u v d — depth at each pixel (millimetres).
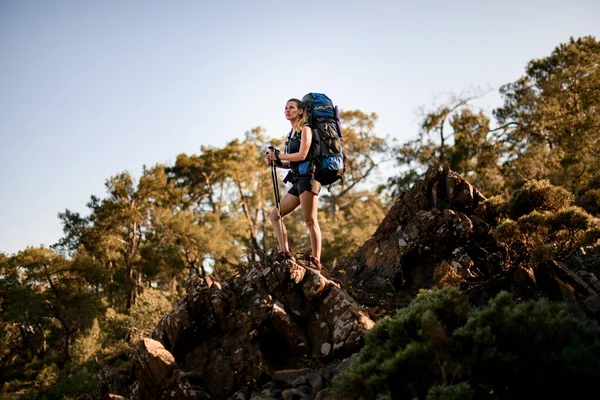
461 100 29672
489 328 4742
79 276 32656
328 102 6984
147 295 25281
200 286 7000
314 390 5820
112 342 25281
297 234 31141
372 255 8352
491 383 4738
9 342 30766
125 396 6699
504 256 7340
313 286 6715
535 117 26969
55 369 25641
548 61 31328
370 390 4773
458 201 8109
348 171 39219
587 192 13719
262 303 6727
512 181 22766
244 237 39688
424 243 7812
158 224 37625
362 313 6559
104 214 37031
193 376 6344
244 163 44281
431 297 5348
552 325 4699
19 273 31500
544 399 4574
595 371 4465
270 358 6539
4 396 23516
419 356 4750
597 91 24719
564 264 7711
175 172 46062
